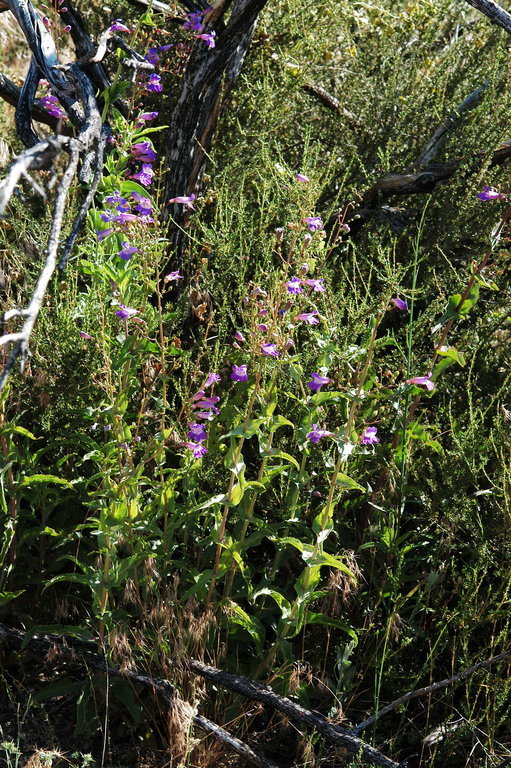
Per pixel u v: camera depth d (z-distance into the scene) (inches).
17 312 81.2
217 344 98.6
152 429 101.4
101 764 94.7
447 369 107.8
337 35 126.3
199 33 106.3
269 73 119.0
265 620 100.2
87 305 99.3
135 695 96.8
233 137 118.5
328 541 99.8
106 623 95.1
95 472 100.9
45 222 106.7
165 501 95.7
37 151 81.4
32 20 104.5
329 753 95.4
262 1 104.3
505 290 108.1
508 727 98.1
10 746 92.5
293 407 100.7
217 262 106.7
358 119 123.2
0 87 114.0
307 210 94.5
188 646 95.6
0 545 98.5
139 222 93.5
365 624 98.4
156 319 97.1
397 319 111.1
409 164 119.7
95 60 100.4
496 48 117.6
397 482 99.8
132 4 118.0
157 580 96.3
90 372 98.3
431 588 98.9
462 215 111.6
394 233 114.7
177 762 95.0
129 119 103.7
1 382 81.0
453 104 117.8
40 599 100.1
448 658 100.0
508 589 98.3
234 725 96.7
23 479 96.2
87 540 99.0
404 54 127.0
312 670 98.8
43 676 99.1
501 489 99.0
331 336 101.6
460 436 101.3
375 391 98.0
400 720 98.7
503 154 113.7
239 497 93.8
